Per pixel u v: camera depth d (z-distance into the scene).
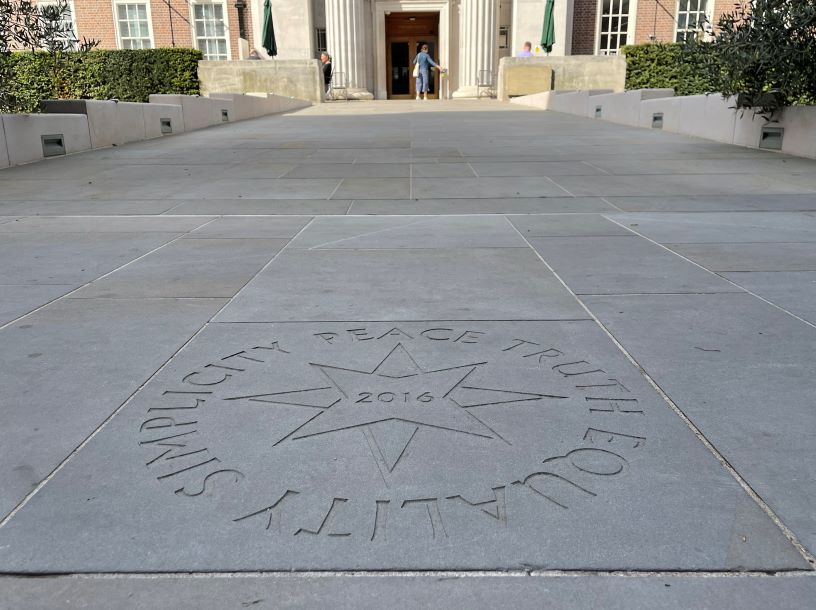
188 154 10.22
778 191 6.74
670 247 4.64
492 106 23.14
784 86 9.27
